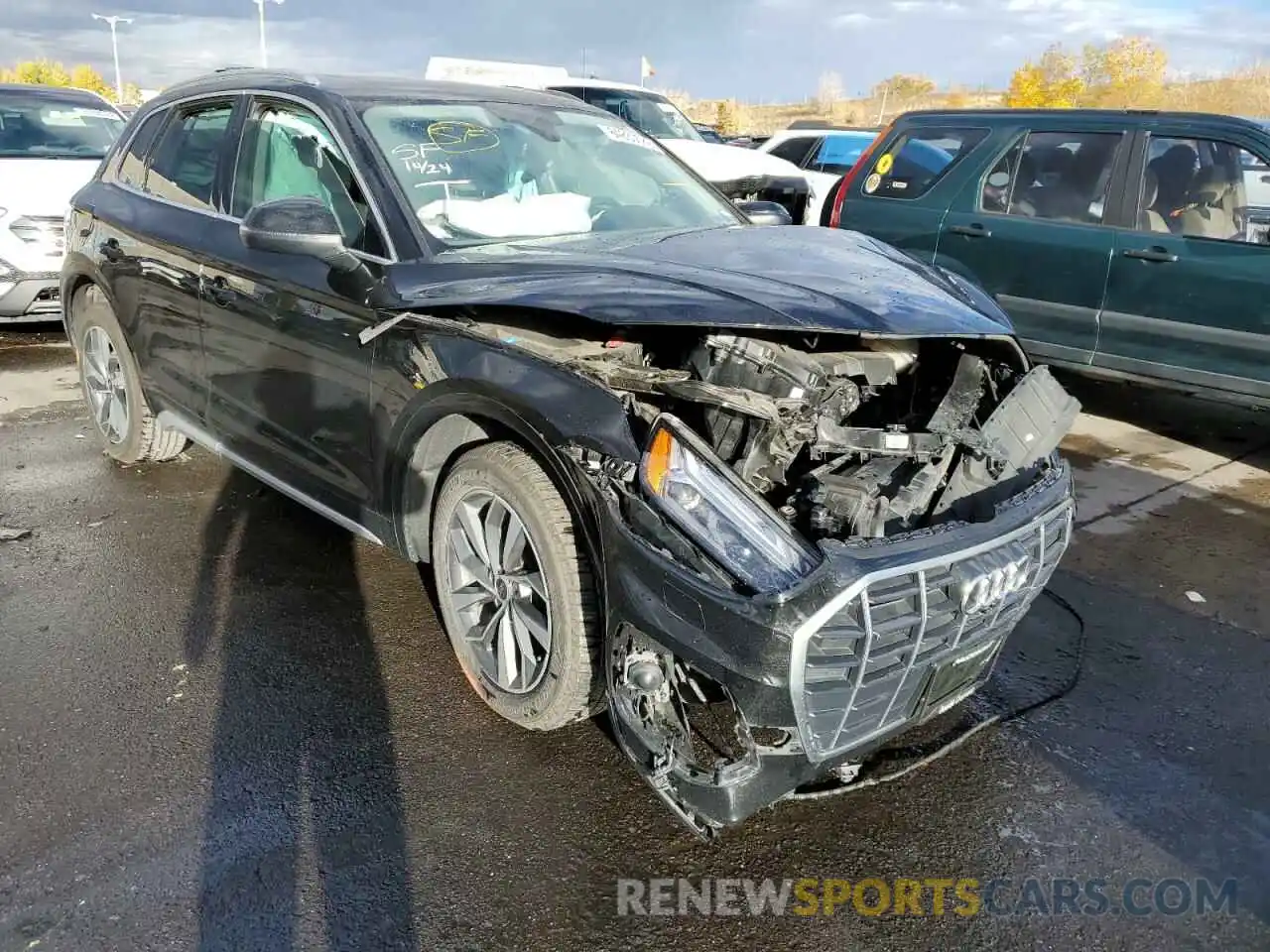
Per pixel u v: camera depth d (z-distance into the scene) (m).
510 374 2.58
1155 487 5.15
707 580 2.15
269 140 3.71
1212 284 5.30
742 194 10.33
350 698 3.01
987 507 2.54
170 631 3.35
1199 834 2.57
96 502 4.42
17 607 3.46
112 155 4.75
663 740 2.33
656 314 2.42
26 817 2.45
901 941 2.21
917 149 6.79
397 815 2.52
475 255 3.04
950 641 2.32
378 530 3.24
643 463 2.26
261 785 2.60
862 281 2.80
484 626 2.97
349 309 3.06
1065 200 5.98
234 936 2.13
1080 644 3.52
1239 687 3.27
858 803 2.64
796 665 2.08
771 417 2.37
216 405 3.87
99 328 4.69
